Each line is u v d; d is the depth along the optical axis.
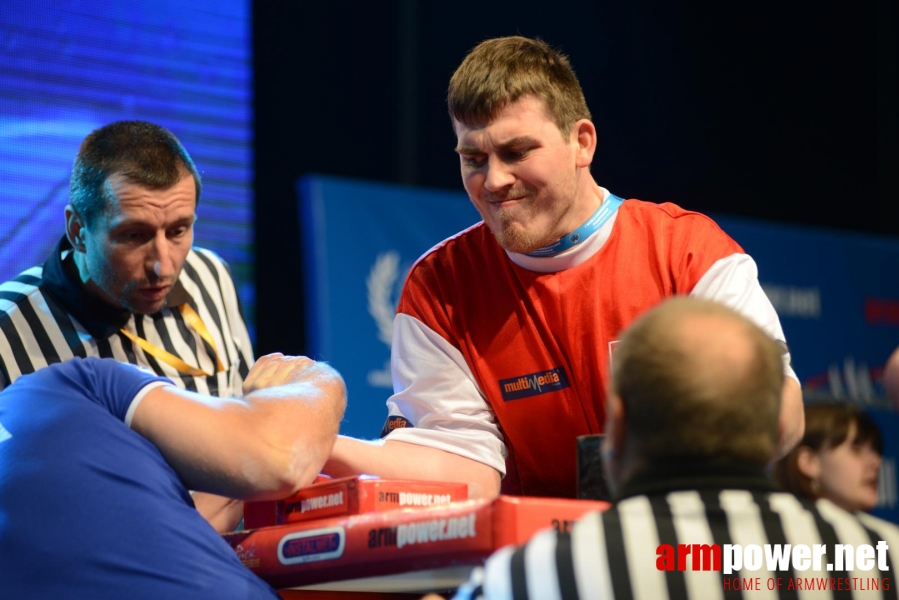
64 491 2.74
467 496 2.98
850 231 11.60
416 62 9.82
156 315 4.73
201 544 2.75
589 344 3.85
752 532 2.26
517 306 3.94
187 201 4.16
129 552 2.70
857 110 11.62
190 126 8.50
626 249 3.89
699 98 10.94
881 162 11.60
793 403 3.43
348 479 2.82
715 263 3.77
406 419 4.05
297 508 2.94
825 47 11.48
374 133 9.70
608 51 10.57
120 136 4.14
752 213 11.10
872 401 9.80
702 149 10.92
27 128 7.75
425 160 9.90
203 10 8.61
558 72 3.65
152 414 2.85
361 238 8.02
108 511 2.73
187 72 8.51
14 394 2.94
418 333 4.05
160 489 2.78
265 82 9.18
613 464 2.42
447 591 3.27
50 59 7.88
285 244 9.20
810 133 11.41
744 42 11.15
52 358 4.49
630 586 2.21
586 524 2.30
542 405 3.91
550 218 3.66
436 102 9.94
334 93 9.50
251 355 5.07
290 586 2.89
